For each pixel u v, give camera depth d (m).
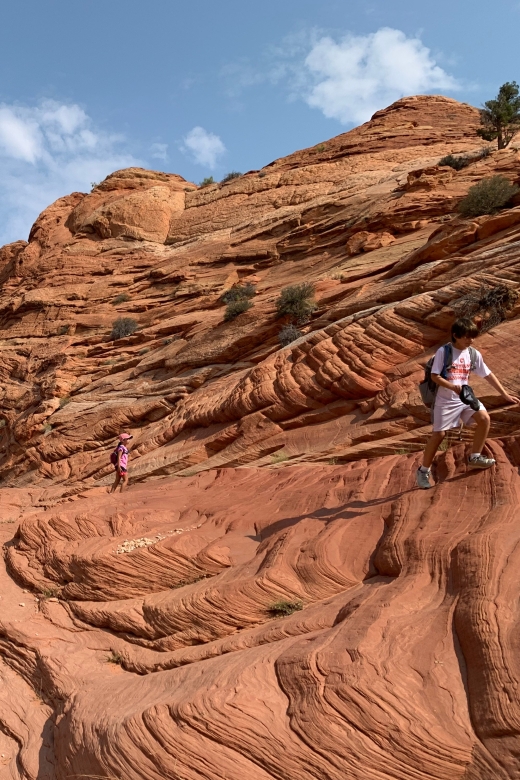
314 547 6.18
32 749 5.63
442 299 12.41
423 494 6.19
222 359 23.50
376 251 26.36
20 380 36.03
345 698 3.83
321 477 8.76
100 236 45.03
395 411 11.16
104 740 4.52
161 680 5.23
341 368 13.05
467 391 5.78
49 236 49.38
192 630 6.05
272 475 10.26
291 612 5.64
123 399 25.97
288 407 13.84
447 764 3.38
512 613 4.01
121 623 6.86
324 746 3.68
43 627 7.66
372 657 4.09
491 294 11.43
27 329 39.97
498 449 6.39
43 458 26.22
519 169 25.78
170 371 25.89
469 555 4.76
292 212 35.97
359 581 5.73
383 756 3.52
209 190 45.78
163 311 34.22
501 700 3.46
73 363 31.69
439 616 4.38
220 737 3.96
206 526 8.55
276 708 4.09
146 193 45.12
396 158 38.78
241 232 38.12
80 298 40.00
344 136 43.88
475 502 5.65
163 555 7.54
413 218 26.97
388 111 44.78
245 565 6.70
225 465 14.26
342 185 36.69
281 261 32.78
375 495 7.10
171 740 4.08
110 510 10.50
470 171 27.62
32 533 10.22
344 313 17.05
